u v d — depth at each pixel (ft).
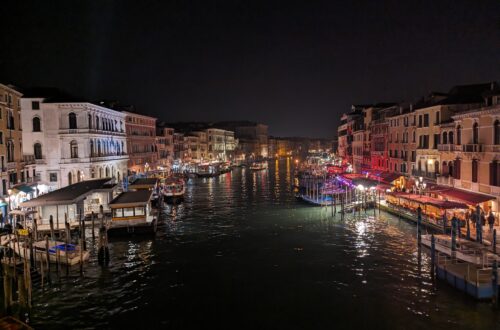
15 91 124.67
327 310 60.29
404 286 67.46
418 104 146.61
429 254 83.76
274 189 212.64
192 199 175.63
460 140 108.47
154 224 106.52
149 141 248.52
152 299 65.57
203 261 84.12
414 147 146.30
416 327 54.39
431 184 125.29
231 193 196.34
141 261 84.33
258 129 611.47
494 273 58.03
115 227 102.37
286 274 75.41
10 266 72.13
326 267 78.43
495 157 92.43
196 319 58.70
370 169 192.24
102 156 167.84
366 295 64.85
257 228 113.60
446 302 60.64
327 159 393.29
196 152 359.05
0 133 113.60
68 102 149.59
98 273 77.00
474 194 98.27
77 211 108.68
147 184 152.97
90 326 57.16
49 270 72.43
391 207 125.80
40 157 149.79
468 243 72.59
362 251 87.86
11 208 111.96
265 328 55.62
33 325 57.47
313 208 144.87
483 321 54.95
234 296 66.13
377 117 197.16
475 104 119.44
